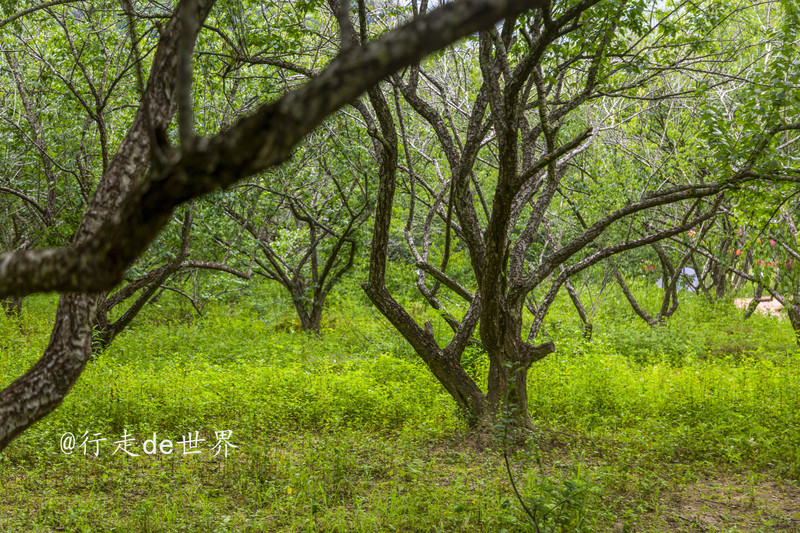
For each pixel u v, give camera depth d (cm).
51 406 283
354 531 521
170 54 259
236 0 748
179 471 652
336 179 1312
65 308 286
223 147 151
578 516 520
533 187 822
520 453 664
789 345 1402
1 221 1477
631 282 2114
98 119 916
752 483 647
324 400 869
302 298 1448
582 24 669
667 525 550
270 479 639
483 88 727
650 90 1138
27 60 1223
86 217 265
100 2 962
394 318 801
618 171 1323
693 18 771
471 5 133
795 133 1153
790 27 655
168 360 1136
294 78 949
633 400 900
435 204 873
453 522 528
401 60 137
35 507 561
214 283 1441
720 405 858
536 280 767
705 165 1212
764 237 910
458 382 803
